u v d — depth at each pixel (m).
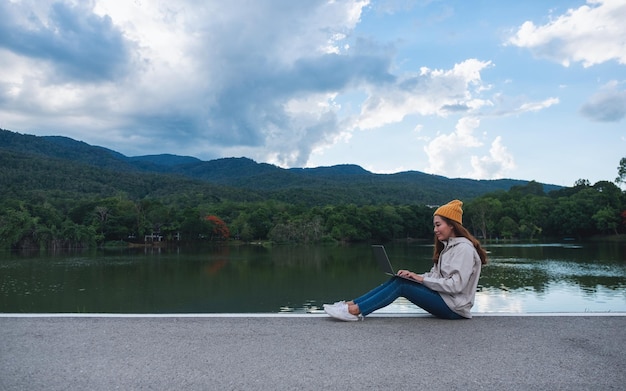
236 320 4.61
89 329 4.27
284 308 32.12
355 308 4.46
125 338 3.96
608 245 86.06
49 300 36.56
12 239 90.94
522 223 111.31
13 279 48.53
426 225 127.94
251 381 2.92
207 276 50.28
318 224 112.06
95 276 50.84
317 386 2.83
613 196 100.19
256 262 66.12
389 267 4.47
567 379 2.94
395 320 4.57
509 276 43.28
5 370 3.15
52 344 3.78
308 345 3.71
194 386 2.85
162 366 3.22
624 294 33.09
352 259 69.25
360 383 2.88
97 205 110.62
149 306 33.72
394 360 3.32
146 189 199.88
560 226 105.06
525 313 4.86
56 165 192.88
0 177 159.75
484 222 114.19
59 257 75.44
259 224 118.50
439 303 4.42
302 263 63.75
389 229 123.94
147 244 106.69
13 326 4.39
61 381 2.94
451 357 3.38
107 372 3.10
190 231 108.50
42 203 120.94
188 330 4.21
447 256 4.45
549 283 38.72
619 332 4.07
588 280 40.22
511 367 3.16
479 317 4.68
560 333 4.04
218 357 3.42
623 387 2.81
